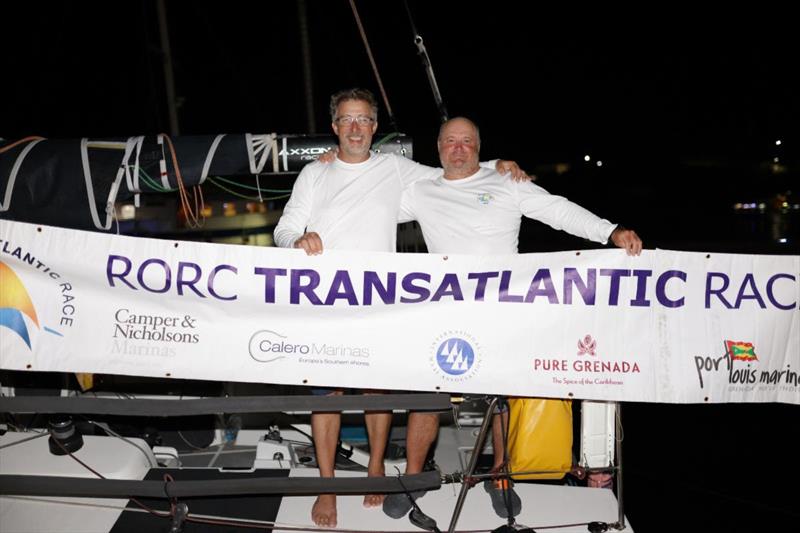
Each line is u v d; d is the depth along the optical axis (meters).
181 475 3.96
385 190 3.72
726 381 3.55
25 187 4.21
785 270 3.54
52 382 4.66
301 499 3.76
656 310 3.53
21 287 3.46
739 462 6.64
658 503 5.73
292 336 3.53
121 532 3.44
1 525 3.44
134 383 4.80
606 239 3.56
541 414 3.65
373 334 3.53
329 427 3.69
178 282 3.50
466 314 3.52
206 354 3.53
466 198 3.74
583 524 3.55
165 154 4.35
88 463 3.79
